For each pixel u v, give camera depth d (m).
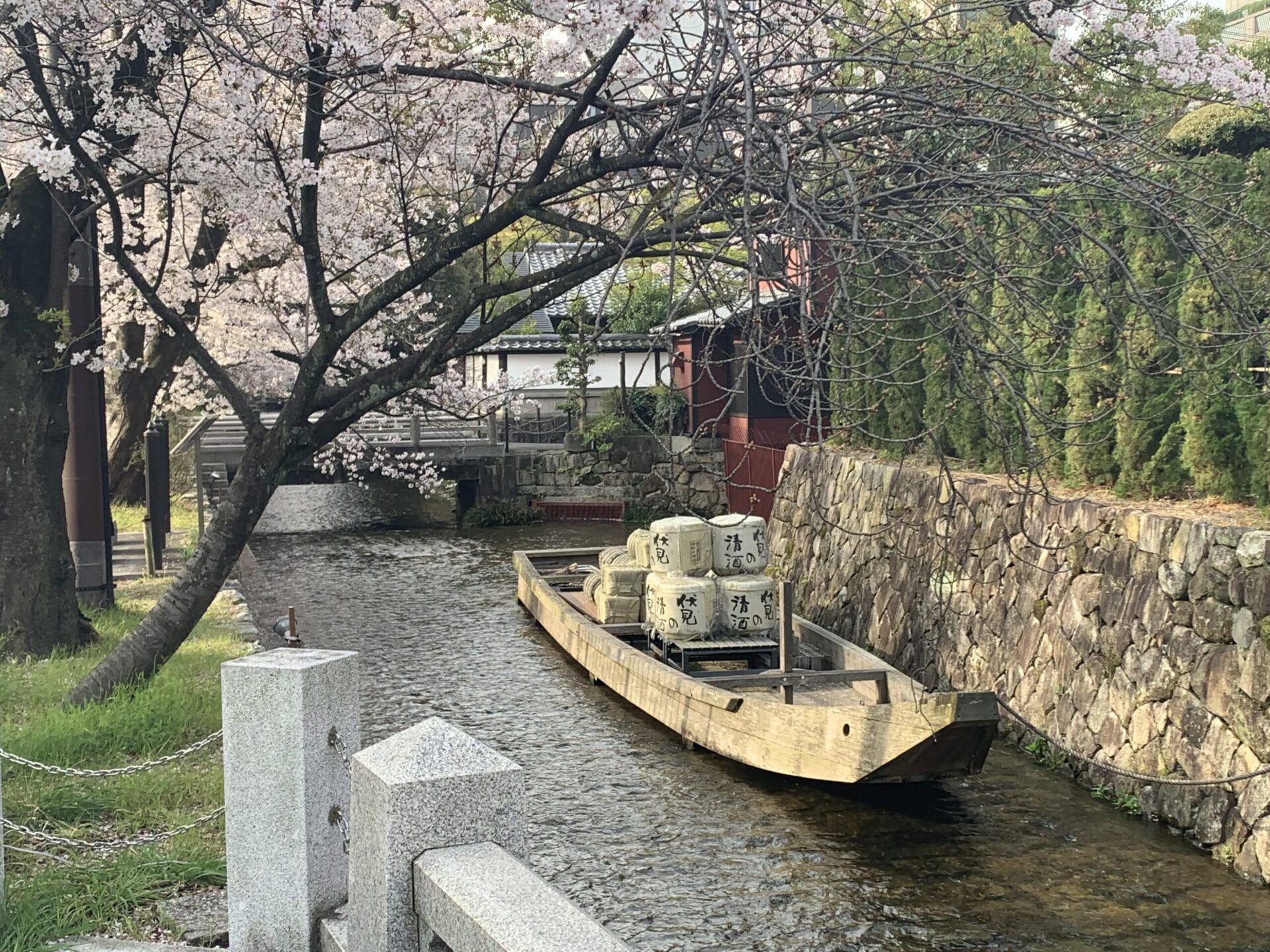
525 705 12.06
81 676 9.60
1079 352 10.41
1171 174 8.09
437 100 9.51
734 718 9.70
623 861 8.05
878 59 5.53
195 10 8.47
